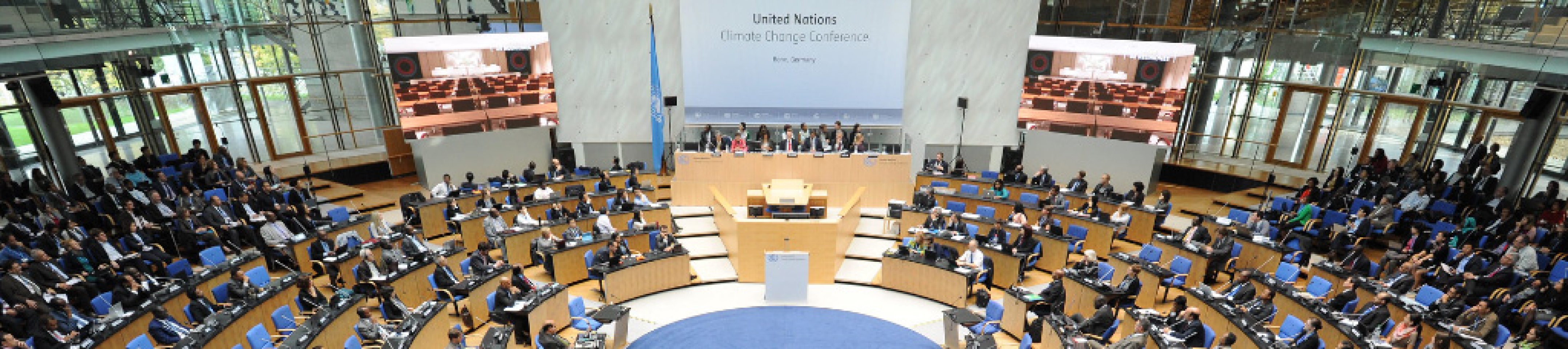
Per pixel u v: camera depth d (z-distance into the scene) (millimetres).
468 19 21547
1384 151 18938
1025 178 19172
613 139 21391
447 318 12000
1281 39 20234
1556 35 15750
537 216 17188
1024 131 21094
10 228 13539
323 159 21906
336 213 16250
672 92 20781
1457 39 18094
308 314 11828
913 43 20094
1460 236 14625
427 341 11266
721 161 18953
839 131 19344
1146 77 18219
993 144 21281
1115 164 19875
